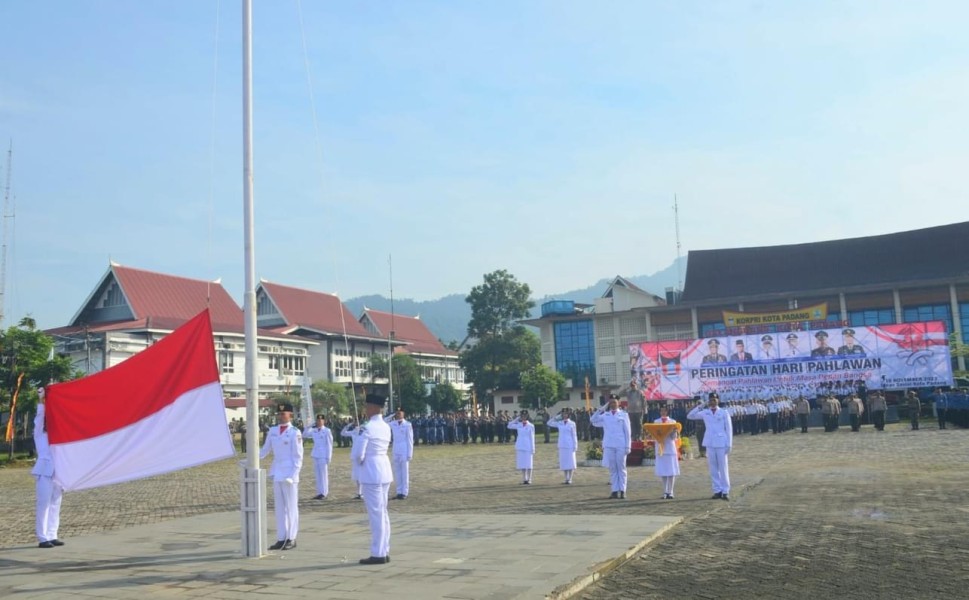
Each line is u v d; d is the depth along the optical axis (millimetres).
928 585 7480
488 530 11414
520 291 74625
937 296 58000
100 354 54500
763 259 68375
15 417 36594
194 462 10297
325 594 7637
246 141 10430
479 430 44375
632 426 26875
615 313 67750
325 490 17828
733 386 44250
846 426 42031
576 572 8102
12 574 9281
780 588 7523
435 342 94938
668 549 9641
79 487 10234
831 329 43312
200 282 67125
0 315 46531
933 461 20156
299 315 73812
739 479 17641
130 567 9547
